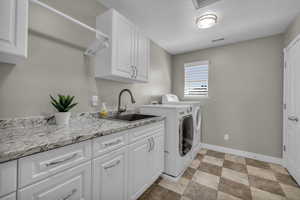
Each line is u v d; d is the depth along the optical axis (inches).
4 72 38.4
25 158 24.0
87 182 34.1
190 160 86.8
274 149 89.2
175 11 68.9
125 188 45.9
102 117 61.4
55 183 28.0
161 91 119.1
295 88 68.6
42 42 45.9
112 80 72.7
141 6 65.6
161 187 63.3
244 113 100.1
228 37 96.2
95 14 62.6
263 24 78.7
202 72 120.3
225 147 106.7
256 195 57.8
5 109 38.4
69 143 29.7
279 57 88.6
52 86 48.4
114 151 41.8
